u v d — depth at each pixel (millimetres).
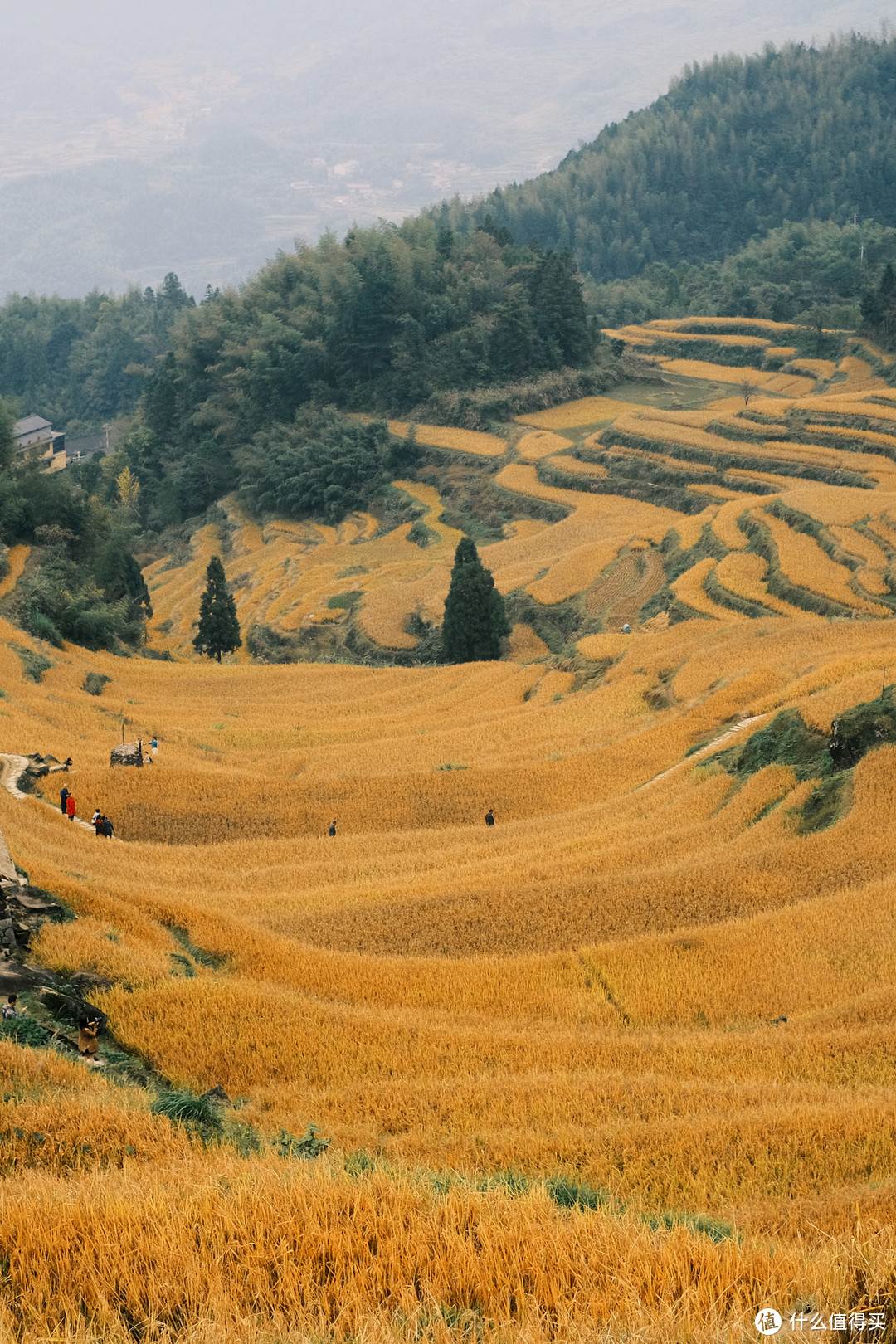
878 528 120875
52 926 40438
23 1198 16688
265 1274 14797
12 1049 27453
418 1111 31250
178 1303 14188
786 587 110188
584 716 86562
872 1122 28359
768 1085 32312
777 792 61562
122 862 59625
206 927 47094
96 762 77438
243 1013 37062
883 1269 13594
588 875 55469
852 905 47094
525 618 127188
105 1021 34562
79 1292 14273
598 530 154500
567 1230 16219
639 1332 13273
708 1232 20750
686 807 64000
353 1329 13742
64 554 138250
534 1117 30812
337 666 116375
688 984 42500
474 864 60312
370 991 42844
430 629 131500
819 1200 23969
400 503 195875
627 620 117312
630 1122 29688
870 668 73875
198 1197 16891
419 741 85938
